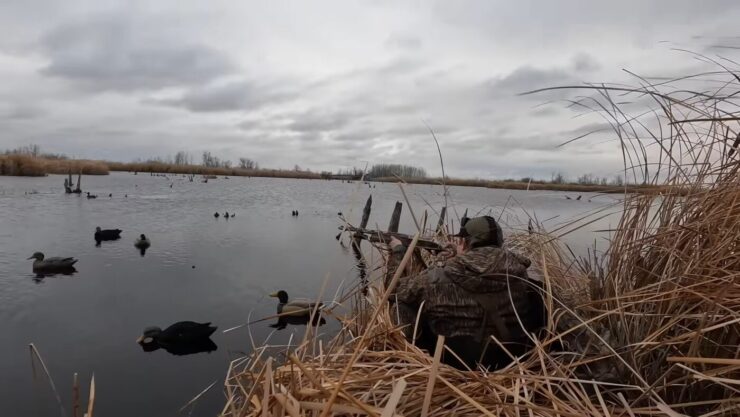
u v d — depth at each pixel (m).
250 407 2.04
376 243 5.06
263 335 8.73
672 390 2.29
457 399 2.02
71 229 22.03
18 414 5.96
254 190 59.72
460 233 3.41
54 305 10.55
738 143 2.64
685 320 2.42
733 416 1.92
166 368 7.39
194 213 30.34
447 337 2.99
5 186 46.34
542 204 29.34
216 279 13.09
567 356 2.54
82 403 6.20
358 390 2.10
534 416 1.92
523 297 2.99
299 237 20.81
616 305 2.79
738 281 2.30
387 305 3.44
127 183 63.78
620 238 3.17
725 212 2.56
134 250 17.36
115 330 9.09
